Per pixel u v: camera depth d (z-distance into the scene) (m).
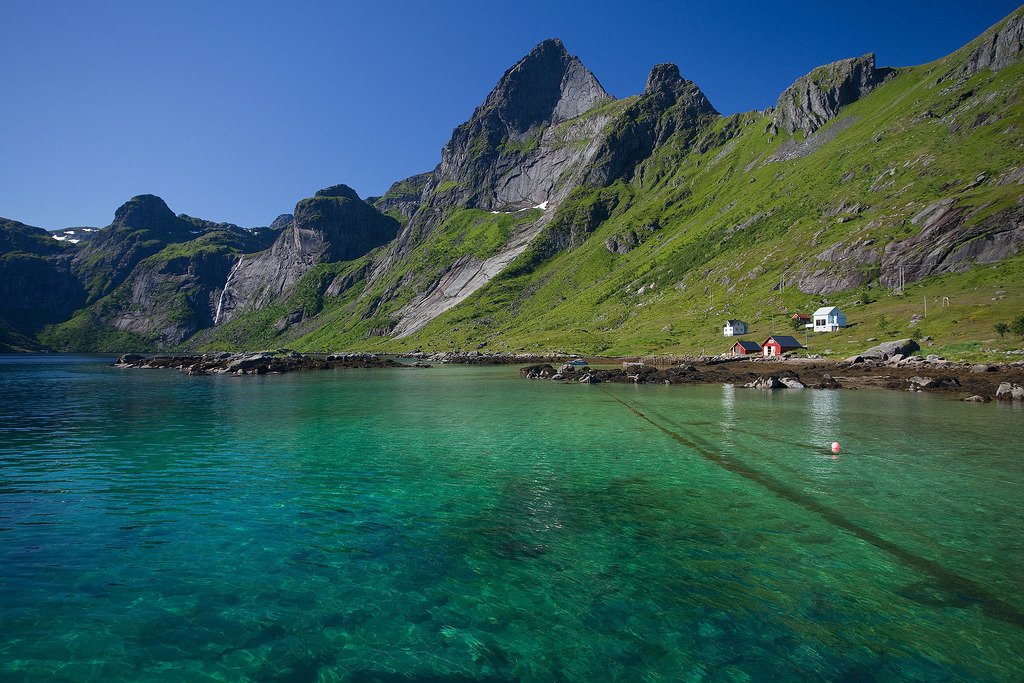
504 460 28.69
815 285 149.38
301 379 91.19
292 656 11.45
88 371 122.75
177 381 87.56
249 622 12.70
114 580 14.68
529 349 179.88
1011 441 32.31
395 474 25.77
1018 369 66.38
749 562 15.91
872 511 20.17
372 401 56.50
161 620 12.73
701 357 120.75
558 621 12.84
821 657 11.35
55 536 17.78
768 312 147.00
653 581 14.74
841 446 31.53
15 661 11.10
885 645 11.77
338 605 13.50
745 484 23.89
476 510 20.53
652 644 11.91
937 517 19.52
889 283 133.25
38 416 45.75
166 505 20.98
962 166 157.88
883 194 172.75
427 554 16.48
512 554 16.48
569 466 27.34
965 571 15.25
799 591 14.16
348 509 20.61
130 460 28.69
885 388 62.06
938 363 76.31
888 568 15.41
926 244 133.88
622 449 31.31
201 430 38.25
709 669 11.01
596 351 155.12
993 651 11.53
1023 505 20.73
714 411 46.47
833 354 102.25
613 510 20.52
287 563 15.81
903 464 27.09
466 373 106.56
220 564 15.73
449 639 12.12
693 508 20.67
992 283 111.31
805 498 21.81
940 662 11.18
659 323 170.88
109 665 11.05
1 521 19.16
